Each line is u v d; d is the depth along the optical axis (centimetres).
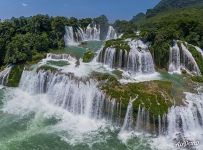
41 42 5672
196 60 4956
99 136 3525
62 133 3578
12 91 4669
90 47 6291
